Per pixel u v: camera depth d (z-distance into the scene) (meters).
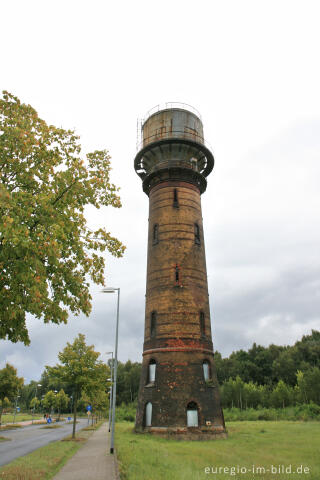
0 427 43.78
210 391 24.89
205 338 26.58
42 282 8.27
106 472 13.18
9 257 8.24
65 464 15.09
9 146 9.44
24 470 12.37
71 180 9.98
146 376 26.17
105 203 11.83
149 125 33.53
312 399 63.81
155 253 29.11
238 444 21.28
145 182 32.69
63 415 104.88
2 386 36.47
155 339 26.38
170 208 30.00
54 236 8.22
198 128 33.38
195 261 28.61
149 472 11.93
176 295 26.94
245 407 71.44
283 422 45.16
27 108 10.88
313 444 21.30
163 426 23.48
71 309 10.71
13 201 7.97
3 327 9.44
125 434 26.94
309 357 98.69
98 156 12.11
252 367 98.06
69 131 11.50
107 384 28.52
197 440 22.73
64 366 27.42
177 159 31.88
